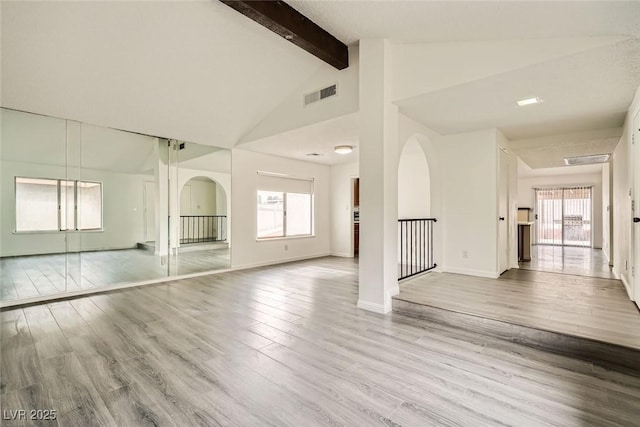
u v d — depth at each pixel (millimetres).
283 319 3002
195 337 2578
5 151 3514
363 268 3309
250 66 3656
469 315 2691
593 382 1885
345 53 3463
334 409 1640
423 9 2270
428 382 1893
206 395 1768
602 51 2152
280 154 6020
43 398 1735
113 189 4273
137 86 3494
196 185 5070
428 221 4805
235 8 2490
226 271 5367
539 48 2354
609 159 5438
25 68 2926
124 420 1557
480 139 4191
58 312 3225
